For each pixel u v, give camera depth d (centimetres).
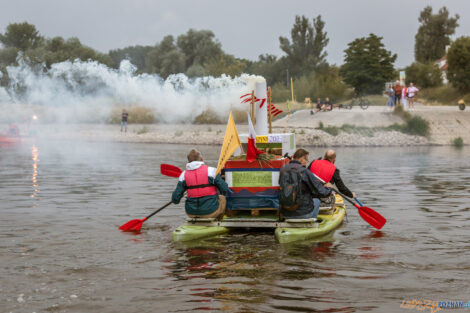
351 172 1620
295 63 6625
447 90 5422
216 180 773
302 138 3162
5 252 654
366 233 764
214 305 463
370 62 5069
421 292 493
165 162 2011
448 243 692
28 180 1445
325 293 492
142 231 787
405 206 988
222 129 3734
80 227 811
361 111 3791
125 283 527
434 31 8256
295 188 745
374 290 500
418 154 2412
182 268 581
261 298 480
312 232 737
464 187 1257
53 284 525
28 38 8612
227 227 817
